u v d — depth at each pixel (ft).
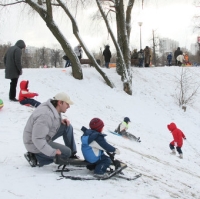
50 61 259.19
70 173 18.34
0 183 15.78
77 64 63.10
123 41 67.72
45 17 58.39
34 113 17.29
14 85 39.37
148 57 89.20
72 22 63.00
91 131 18.45
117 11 66.95
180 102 67.77
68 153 18.33
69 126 19.22
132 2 71.26
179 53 103.04
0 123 30.04
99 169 18.03
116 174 19.21
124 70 66.64
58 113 17.85
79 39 64.69
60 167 19.06
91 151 18.04
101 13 65.05
